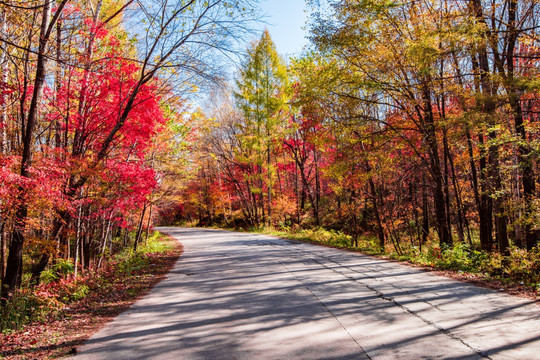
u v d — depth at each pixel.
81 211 11.92
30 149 8.19
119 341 5.03
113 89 10.97
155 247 21.16
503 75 10.12
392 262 11.88
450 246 12.83
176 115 16.73
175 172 20.45
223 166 40.62
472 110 10.17
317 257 13.52
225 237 27.45
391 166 15.90
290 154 33.66
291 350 4.36
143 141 12.47
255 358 4.16
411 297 6.82
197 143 23.19
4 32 8.55
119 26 12.88
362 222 26.03
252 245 19.62
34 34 9.01
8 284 8.13
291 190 36.09
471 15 11.09
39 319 6.82
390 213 17.83
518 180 13.47
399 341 4.48
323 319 5.59
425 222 22.56
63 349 4.86
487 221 13.62
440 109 15.16
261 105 30.72
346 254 14.47
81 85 10.70
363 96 15.39
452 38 10.19
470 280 8.48
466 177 19.38
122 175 11.29
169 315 6.34
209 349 4.53
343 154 14.75
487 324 5.02
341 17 12.95
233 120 35.66
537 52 12.05
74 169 9.34
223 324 5.60
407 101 13.98
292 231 27.28
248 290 8.09
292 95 29.64
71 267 10.66
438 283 8.16
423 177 18.56
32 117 8.27
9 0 7.11
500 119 9.99
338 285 8.17
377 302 6.52
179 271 11.77
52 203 8.42
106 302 7.90
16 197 7.44
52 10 9.95
